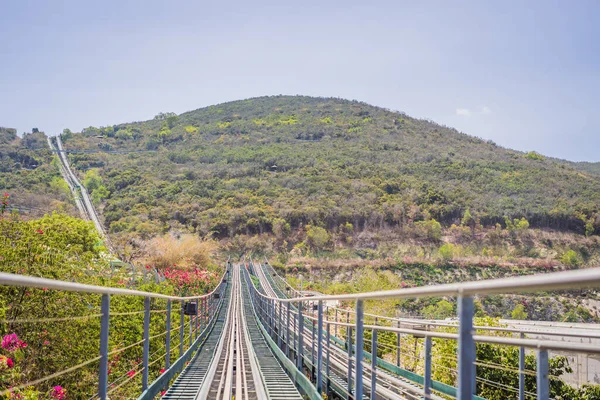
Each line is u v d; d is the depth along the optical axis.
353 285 55.50
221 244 94.38
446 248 85.38
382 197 110.75
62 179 116.25
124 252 40.66
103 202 105.81
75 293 9.16
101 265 15.80
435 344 13.59
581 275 2.11
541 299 50.16
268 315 22.41
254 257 90.81
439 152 152.62
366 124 195.38
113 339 10.63
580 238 88.69
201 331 18.22
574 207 94.31
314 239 93.25
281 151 157.50
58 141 173.75
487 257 84.25
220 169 136.38
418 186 115.88
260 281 62.03
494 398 9.52
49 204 77.06
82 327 9.00
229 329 24.53
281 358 14.46
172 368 10.37
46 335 8.21
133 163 146.00
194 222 97.50
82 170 137.25
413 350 14.91
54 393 7.21
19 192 79.25
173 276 25.91
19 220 11.80
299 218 100.38
